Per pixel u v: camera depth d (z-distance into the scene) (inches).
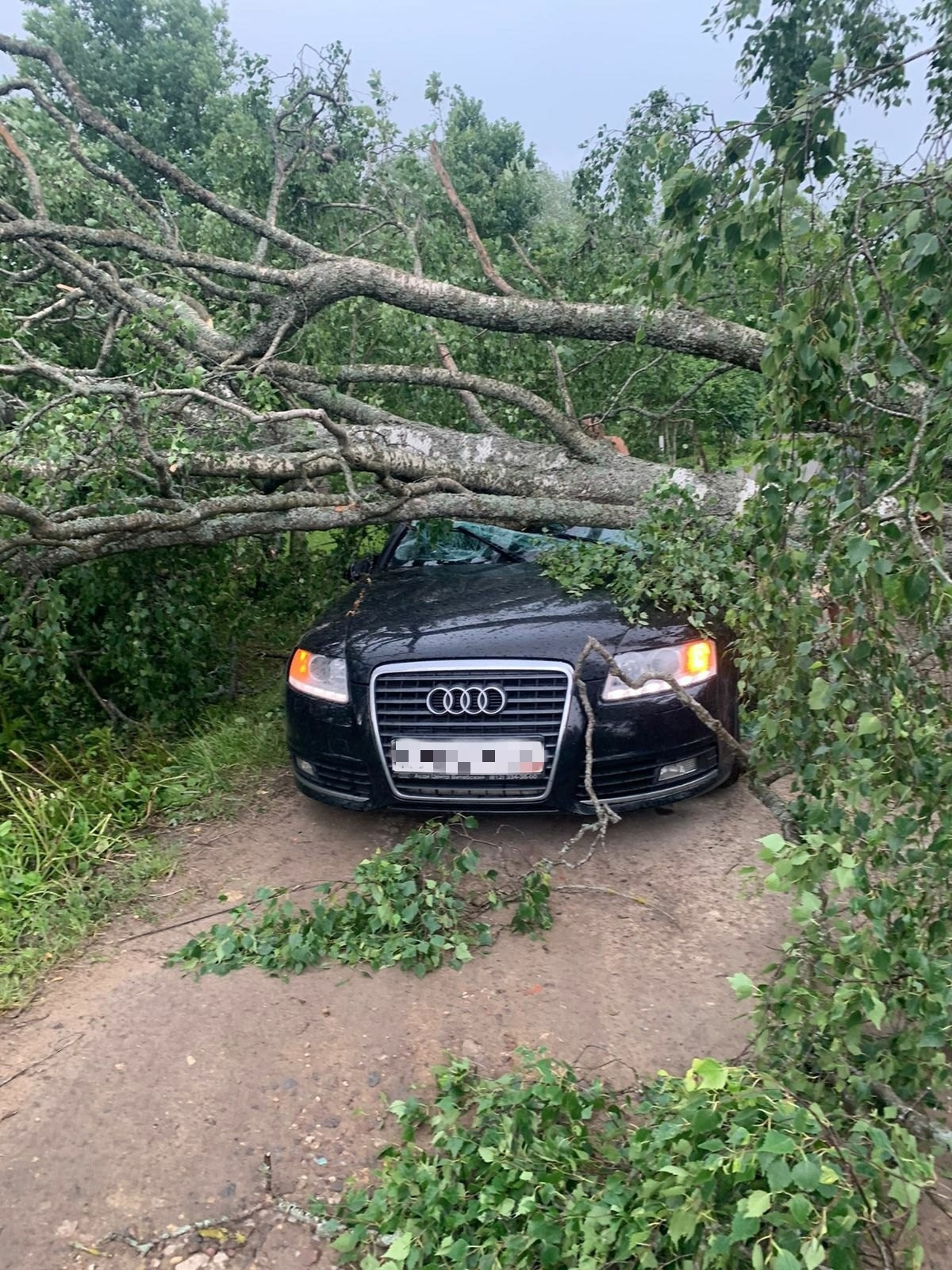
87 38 834.8
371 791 145.0
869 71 97.4
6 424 197.3
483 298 185.8
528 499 196.2
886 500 93.3
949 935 88.6
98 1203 89.6
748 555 122.6
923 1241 80.9
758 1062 94.9
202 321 221.9
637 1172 82.1
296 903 138.3
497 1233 80.1
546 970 121.6
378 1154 92.7
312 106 289.1
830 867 84.5
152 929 134.6
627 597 154.6
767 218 100.8
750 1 177.0
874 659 91.9
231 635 231.8
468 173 350.9
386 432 211.6
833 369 94.9
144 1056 108.5
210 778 179.0
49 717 192.4
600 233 256.2
